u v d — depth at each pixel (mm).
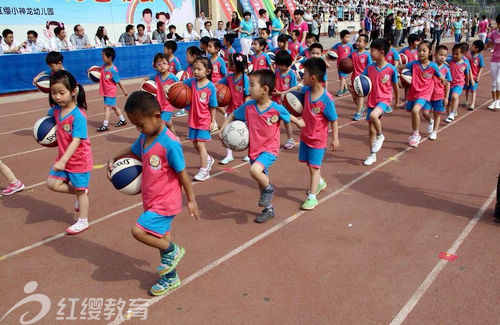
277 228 5020
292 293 3838
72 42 14875
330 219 5227
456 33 30016
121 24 18703
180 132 9367
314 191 5504
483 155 7559
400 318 3506
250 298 3779
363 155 7586
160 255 4180
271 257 4414
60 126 4691
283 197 5891
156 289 3828
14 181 6168
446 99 8570
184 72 9242
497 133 8969
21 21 15703
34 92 13750
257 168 4805
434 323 3445
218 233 4914
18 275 4188
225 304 3709
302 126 5109
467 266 4215
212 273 4152
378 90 7023
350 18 33438
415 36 10516
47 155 8016
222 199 5863
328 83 15328
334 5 32094
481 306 3635
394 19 27656
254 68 9609
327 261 4328
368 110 7172
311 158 5406
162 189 3596
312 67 5051
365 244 4637
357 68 10641
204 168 6543
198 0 24062
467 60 10062
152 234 3598
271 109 4809
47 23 16391
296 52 12461
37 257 4504
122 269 4285
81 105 4727
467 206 5539
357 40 10461
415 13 34062
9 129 9891
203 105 6301
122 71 15688
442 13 36562
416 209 5465
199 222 5184
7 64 13078
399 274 4094
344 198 5824
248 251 4527
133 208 5668
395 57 9734
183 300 3775
